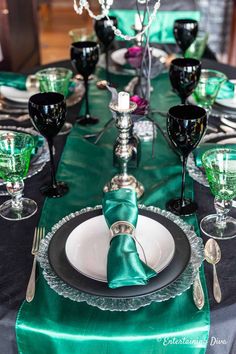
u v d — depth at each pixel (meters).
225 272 0.75
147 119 1.20
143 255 0.76
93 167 1.07
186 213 0.89
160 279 0.71
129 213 0.78
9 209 0.91
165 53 1.67
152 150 1.11
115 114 0.93
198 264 0.74
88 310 0.69
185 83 1.14
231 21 3.24
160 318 0.68
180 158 1.09
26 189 0.98
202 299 0.69
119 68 1.59
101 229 0.82
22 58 3.48
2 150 0.96
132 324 0.67
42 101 0.97
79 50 1.21
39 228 0.86
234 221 0.87
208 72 1.34
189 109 0.91
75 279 0.71
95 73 1.58
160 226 0.82
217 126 1.21
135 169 1.06
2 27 3.04
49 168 1.06
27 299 0.71
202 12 3.30
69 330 0.67
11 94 1.36
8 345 0.71
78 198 0.96
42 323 0.68
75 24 4.99
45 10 5.34
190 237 0.80
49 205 0.93
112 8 1.97
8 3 3.04
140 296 0.68
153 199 0.95
